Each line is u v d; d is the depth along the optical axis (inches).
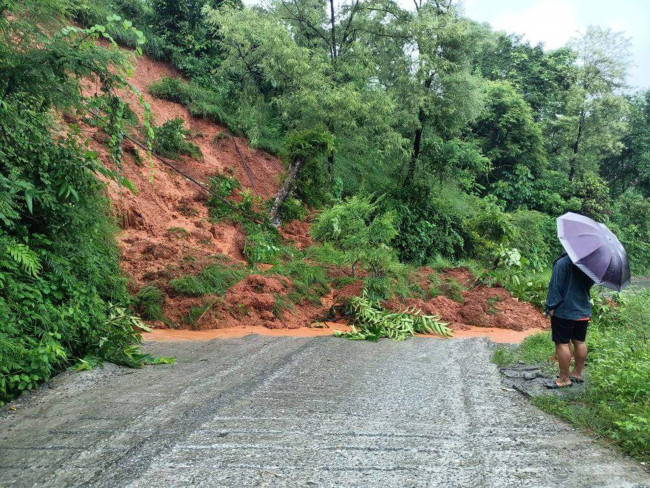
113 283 295.1
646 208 1330.0
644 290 516.1
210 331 315.9
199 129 605.0
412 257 650.2
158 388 193.0
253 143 622.2
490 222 586.2
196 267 363.3
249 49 625.3
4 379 179.8
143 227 413.7
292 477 127.5
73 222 236.2
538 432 158.9
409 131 730.2
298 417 166.7
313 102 599.2
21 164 220.1
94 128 444.5
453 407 180.4
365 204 409.7
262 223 481.1
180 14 685.9
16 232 219.6
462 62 721.6
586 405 178.7
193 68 665.0
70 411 167.9
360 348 273.9
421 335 330.6
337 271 422.9
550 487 124.5
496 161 1123.3
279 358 241.6
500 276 458.3
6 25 204.7
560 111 1307.8
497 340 325.4
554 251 982.4
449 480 127.8
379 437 152.6
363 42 684.7
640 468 135.3
